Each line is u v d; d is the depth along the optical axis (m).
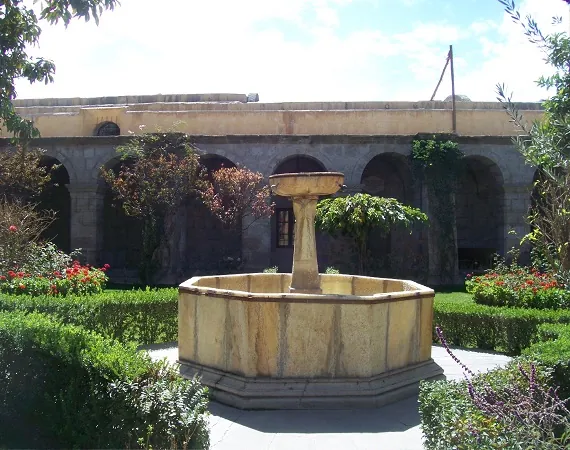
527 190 20.42
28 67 8.18
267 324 6.16
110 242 23.70
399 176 24.05
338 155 20.36
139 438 3.98
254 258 19.78
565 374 5.23
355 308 6.16
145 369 4.59
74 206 20.30
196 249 23.62
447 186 20.11
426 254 20.45
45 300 8.48
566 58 3.36
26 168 18.31
